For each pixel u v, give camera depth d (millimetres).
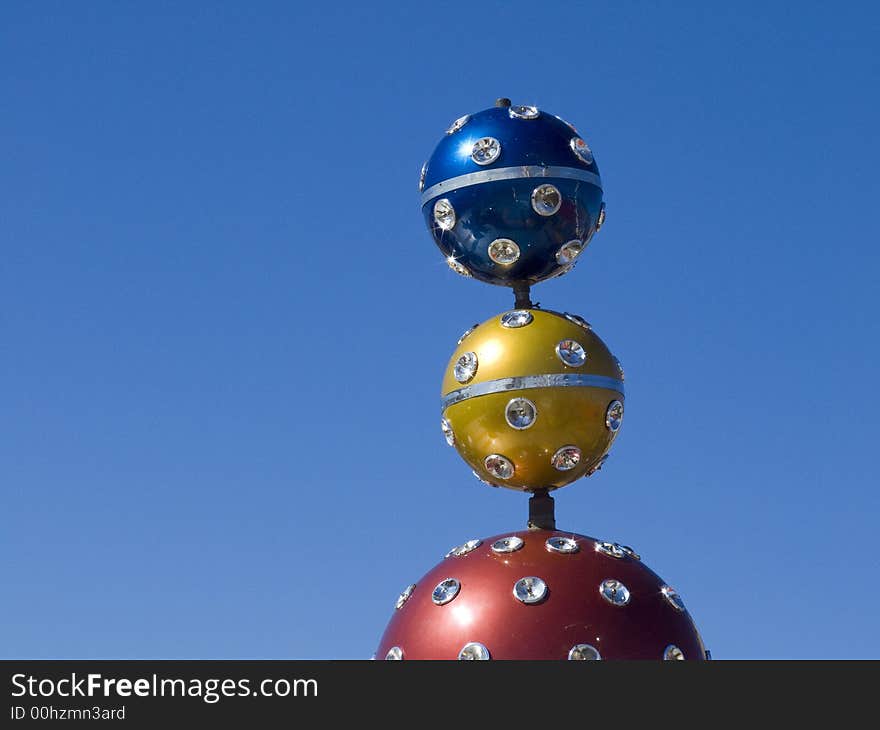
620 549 9984
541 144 10391
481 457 10219
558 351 10000
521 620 9391
